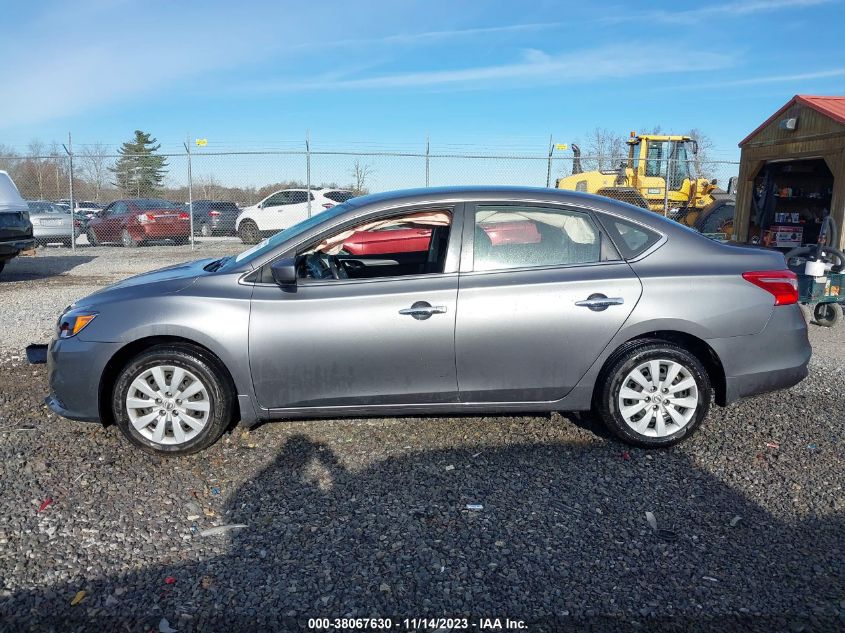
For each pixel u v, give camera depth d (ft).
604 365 13.53
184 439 13.37
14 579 9.48
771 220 38.55
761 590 9.23
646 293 13.30
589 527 10.86
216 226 67.26
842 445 14.01
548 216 13.76
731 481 12.46
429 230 14.57
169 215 62.75
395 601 9.01
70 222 60.64
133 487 12.23
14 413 15.88
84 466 13.05
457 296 13.15
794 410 16.06
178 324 12.98
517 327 13.16
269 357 13.11
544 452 13.70
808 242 37.88
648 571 9.67
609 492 12.03
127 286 14.16
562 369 13.39
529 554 10.09
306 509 11.45
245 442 14.16
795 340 13.84
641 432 13.65
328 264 14.84
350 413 13.57
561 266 13.55
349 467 13.03
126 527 10.89
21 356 21.17
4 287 37.19
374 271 15.02
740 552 10.15
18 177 62.75
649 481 12.45
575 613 8.77
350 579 9.49
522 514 11.27
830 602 8.96
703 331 13.38
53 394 13.74
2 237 37.99
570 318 13.21
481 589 9.27
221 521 11.09
